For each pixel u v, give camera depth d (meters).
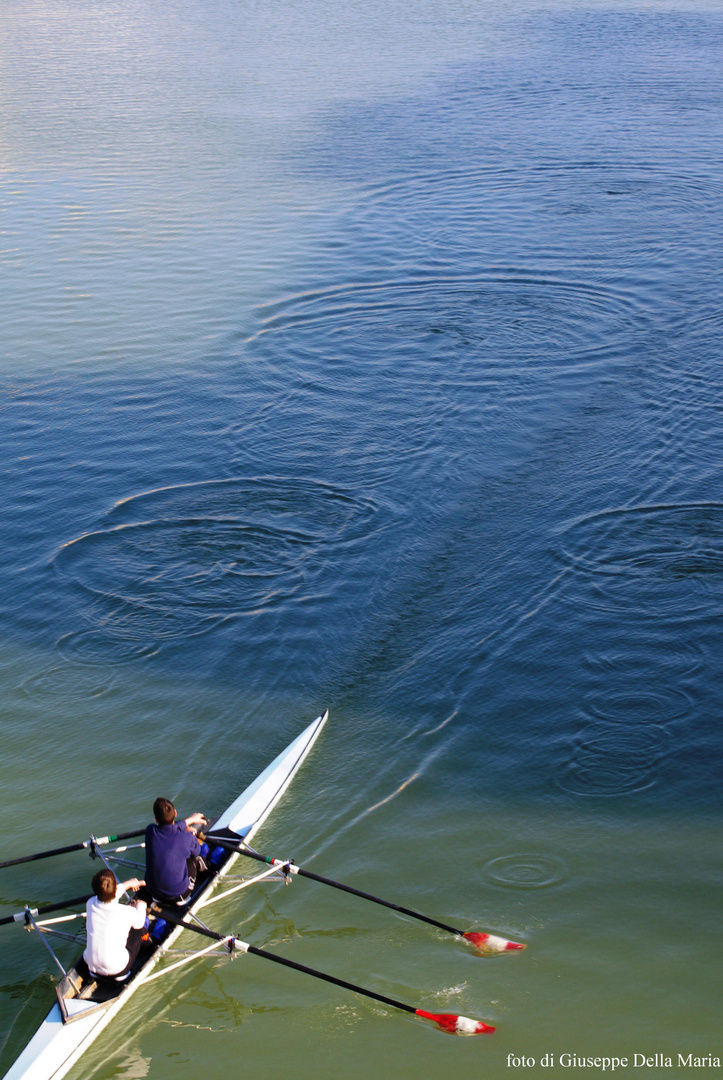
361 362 22.52
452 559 15.55
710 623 13.75
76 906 9.73
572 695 12.55
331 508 16.97
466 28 63.25
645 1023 8.29
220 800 11.05
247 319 24.73
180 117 43.69
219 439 19.22
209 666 13.33
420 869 10.03
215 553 15.79
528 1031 8.26
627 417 19.69
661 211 31.66
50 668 13.27
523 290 26.27
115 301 25.78
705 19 63.78
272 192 34.12
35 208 32.84
